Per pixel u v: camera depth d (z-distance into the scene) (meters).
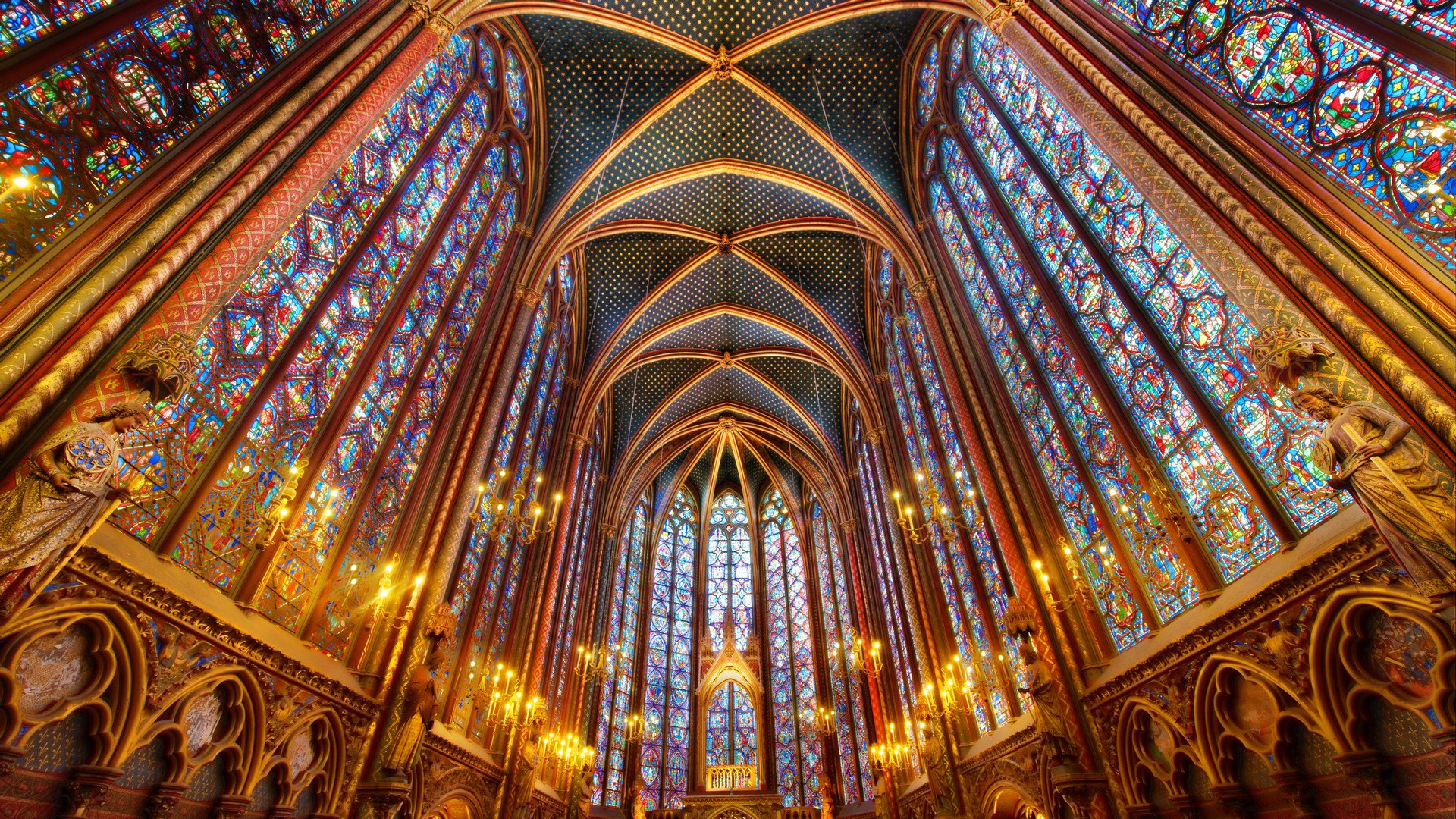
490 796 13.35
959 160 14.30
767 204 19.50
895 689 19.66
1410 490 4.38
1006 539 11.56
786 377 25.88
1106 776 9.22
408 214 11.09
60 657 4.99
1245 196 6.32
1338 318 5.25
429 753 10.46
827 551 26.89
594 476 23.97
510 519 13.98
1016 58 11.77
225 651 6.66
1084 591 10.04
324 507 8.74
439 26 10.09
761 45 15.14
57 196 5.43
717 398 27.50
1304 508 6.42
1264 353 5.84
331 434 8.88
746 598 28.70
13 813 4.72
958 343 13.93
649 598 27.50
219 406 7.04
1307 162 6.12
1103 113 8.16
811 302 21.69
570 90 16.23
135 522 5.97
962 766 14.12
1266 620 6.47
